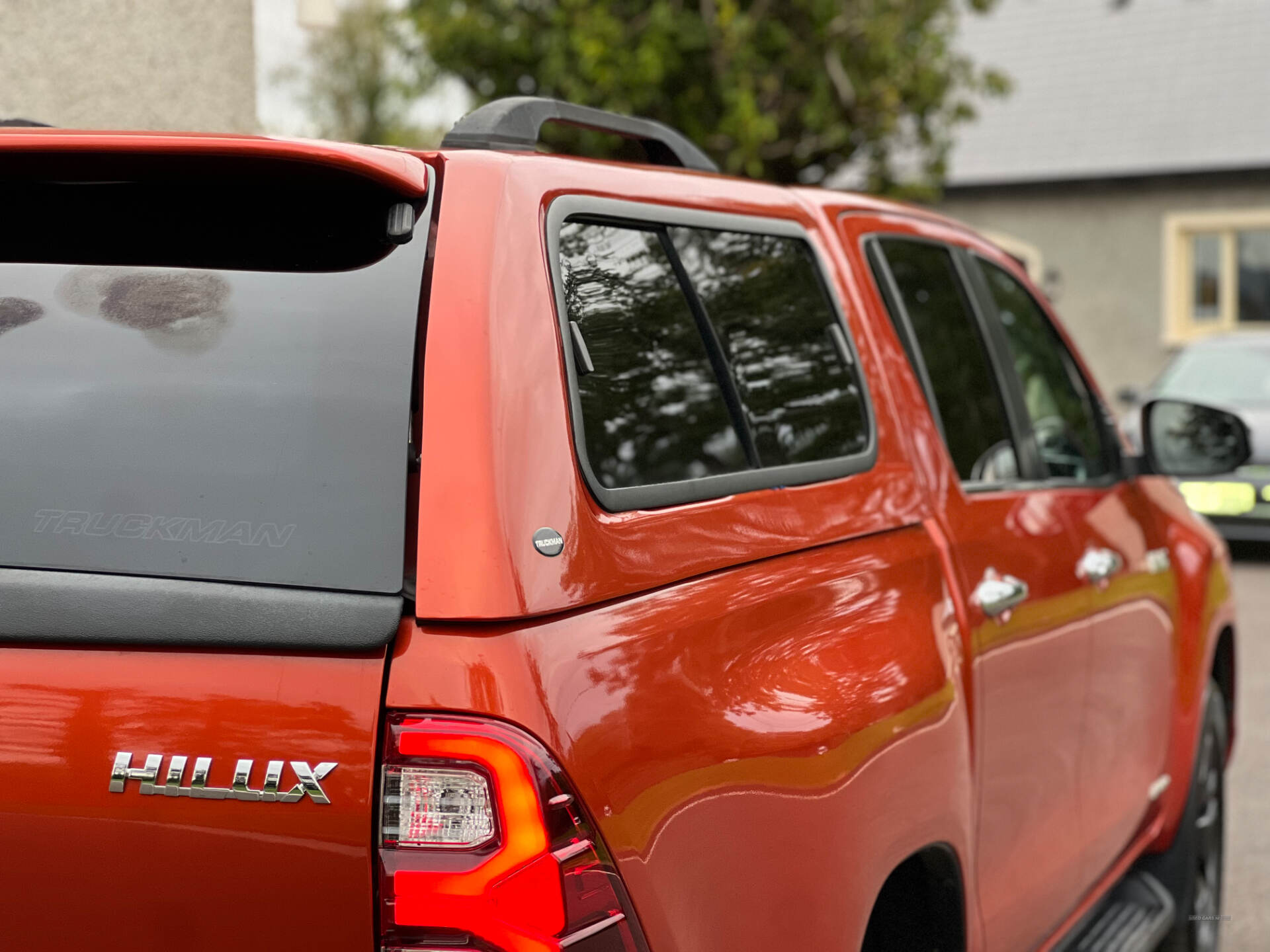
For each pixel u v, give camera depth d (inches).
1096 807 121.2
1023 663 103.4
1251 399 463.2
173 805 55.2
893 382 99.5
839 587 80.5
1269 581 403.9
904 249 111.0
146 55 196.1
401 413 59.9
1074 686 114.3
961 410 110.0
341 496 58.4
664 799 60.8
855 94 496.4
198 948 55.3
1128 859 134.3
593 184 75.6
